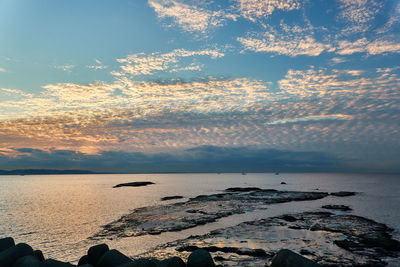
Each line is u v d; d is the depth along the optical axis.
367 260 19.20
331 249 21.83
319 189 102.81
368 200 61.03
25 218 43.19
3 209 54.59
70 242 27.73
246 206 49.31
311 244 23.27
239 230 28.75
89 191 102.50
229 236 26.27
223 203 53.53
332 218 35.22
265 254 20.59
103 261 13.13
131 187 122.25
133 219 37.56
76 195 85.31
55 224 37.75
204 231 29.83
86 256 15.50
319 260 19.27
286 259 12.80
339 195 70.56
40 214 47.16
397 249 21.50
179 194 81.69
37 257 13.84
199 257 13.73
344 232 27.36
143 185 135.25
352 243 23.05
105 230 32.16
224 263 18.70
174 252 22.02
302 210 44.81
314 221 33.22
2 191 108.06
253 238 25.42
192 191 93.31
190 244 23.86
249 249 21.72
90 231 32.41
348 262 18.84
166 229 31.05
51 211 50.72
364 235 26.03
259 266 18.06
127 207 52.72
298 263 12.40
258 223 32.31
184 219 36.59
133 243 25.92
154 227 32.22
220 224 33.44
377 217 38.50
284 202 55.88
